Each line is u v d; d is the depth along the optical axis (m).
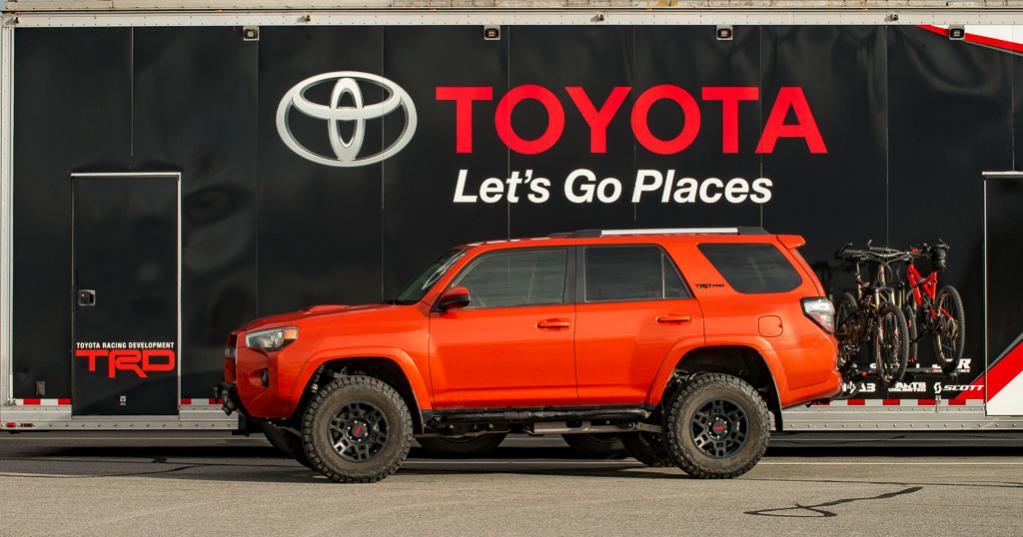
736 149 10.98
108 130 10.92
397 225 10.94
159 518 7.37
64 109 10.91
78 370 10.85
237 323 10.91
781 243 9.55
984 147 10.96
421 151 10.96
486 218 10.95
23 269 10.87
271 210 10.94
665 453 10.27
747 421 9.11
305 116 10.97
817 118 10.98
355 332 9.04
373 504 7.89
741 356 9.50
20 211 10.88
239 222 10.93
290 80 10.98
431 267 10.26
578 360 9.13
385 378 9.41
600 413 9.23
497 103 10.98
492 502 7.97
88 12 10.95
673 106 10.98
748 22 11.03
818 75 11.00
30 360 10.84
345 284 10.91
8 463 10.59
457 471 9.93
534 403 9.16
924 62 11.00
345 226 10.95
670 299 9.33
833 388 9.34
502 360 9.11
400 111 10.98
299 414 9.33
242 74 10.98
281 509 7.70
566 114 10.98
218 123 10.95
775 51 11.01
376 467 8.93
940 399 10.82
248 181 10.95
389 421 8.97
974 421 10.81
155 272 10.91
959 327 10.55
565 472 9.81
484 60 10.99
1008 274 10.88
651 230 9.86
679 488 8.65
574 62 10.98
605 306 9.27
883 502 7.97
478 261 9.39
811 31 11.02
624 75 10.99
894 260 10.87
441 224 10.95
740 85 10.99
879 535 6.77
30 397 10.83
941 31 11.01
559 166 10.95
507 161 10.96
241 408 9.20
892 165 10.95
